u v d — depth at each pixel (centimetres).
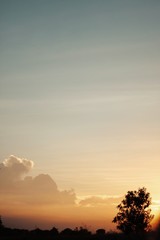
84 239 7450
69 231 8050
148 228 7725
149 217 7838
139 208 7888
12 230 8694
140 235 7106
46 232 8344
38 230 8488
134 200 7956
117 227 7781
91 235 7769
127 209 7956
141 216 7762
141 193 7994
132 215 7819
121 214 7919
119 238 7438
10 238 7962
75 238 7575
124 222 7812
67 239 7481
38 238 7831
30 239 7781
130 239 7244
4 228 8700
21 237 8038
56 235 8038
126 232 7675
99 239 7438
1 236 8100
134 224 7725
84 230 8012
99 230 7894
